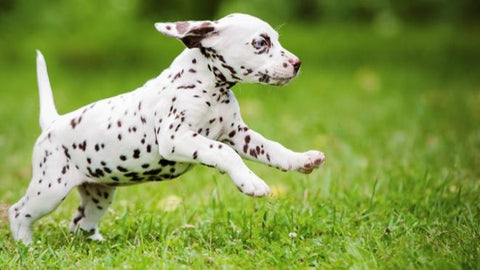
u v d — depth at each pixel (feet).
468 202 26.27
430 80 60.03
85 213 25.27
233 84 21.68
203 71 21.50
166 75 22.17
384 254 20.83
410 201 26.89
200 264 20.49
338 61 71.97
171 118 21.40
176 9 91.45
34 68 71.05
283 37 87.15
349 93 54.90
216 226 24.97
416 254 20.58
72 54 74.54
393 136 40.09
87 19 83.51
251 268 20.40
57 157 23.77
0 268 21.33
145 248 22.45
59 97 54.60
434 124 42.73
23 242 24.17
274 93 54.24
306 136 40.65
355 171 32.76
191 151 20.94
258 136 22.20
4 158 38.83
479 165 33.35
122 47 77.71
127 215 26.12
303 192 28.63
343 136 38.78
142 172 22.84
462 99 50.57
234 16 21.35
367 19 105.09
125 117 22.62
